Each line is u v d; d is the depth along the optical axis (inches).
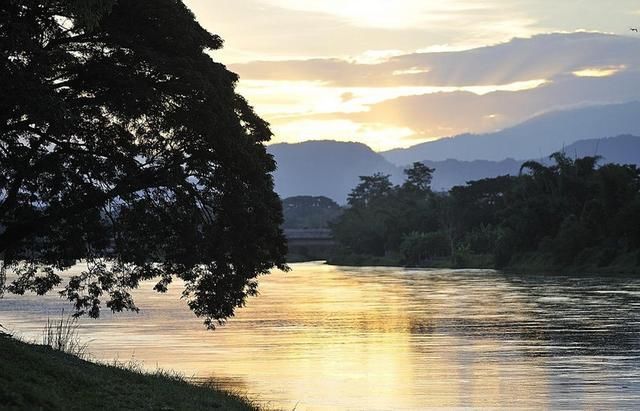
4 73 837.2
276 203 1170.6
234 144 1072.2
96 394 730.8
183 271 1155.9
